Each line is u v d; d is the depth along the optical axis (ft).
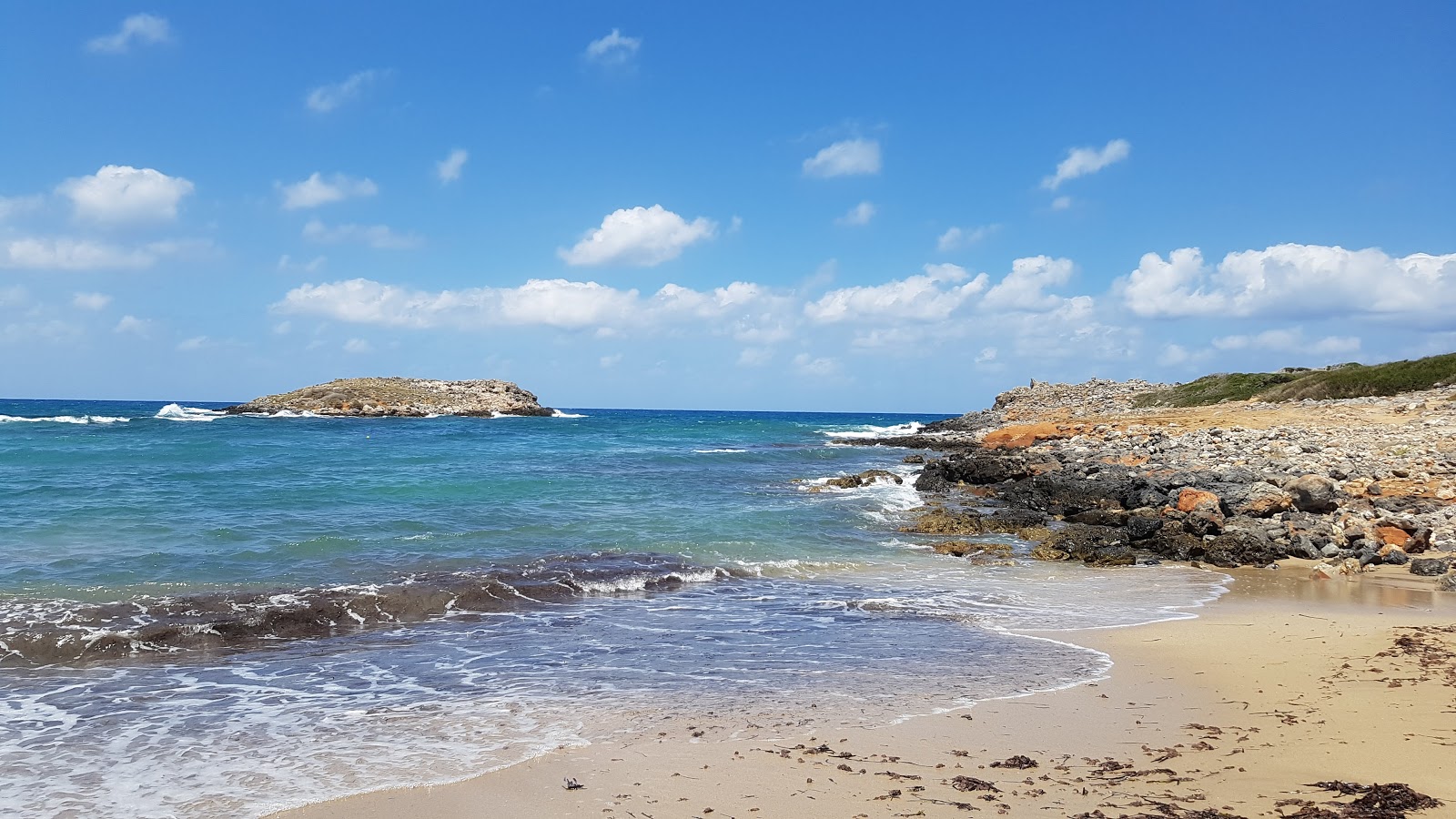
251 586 51.47
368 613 47.62
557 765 25.85
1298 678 33.78
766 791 23.61
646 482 114.11
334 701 33.06
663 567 60.85
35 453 132.16
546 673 36.94
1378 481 79.15
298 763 26.32
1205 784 23.26
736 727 29.48
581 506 89.35
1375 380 177.06
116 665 37.96
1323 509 72.95
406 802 23.34
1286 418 140.77
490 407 390.21
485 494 95.81
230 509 80.07
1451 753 24.94
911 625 46.37
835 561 66.03
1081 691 33.45
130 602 46.98
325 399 336.90
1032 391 293.23
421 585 52.54
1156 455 108.68
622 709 31.81
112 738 28.78
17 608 45.39
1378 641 39.27
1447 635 39.91
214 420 279.69
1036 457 116.37
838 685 34.78
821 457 163.73
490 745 27.86
